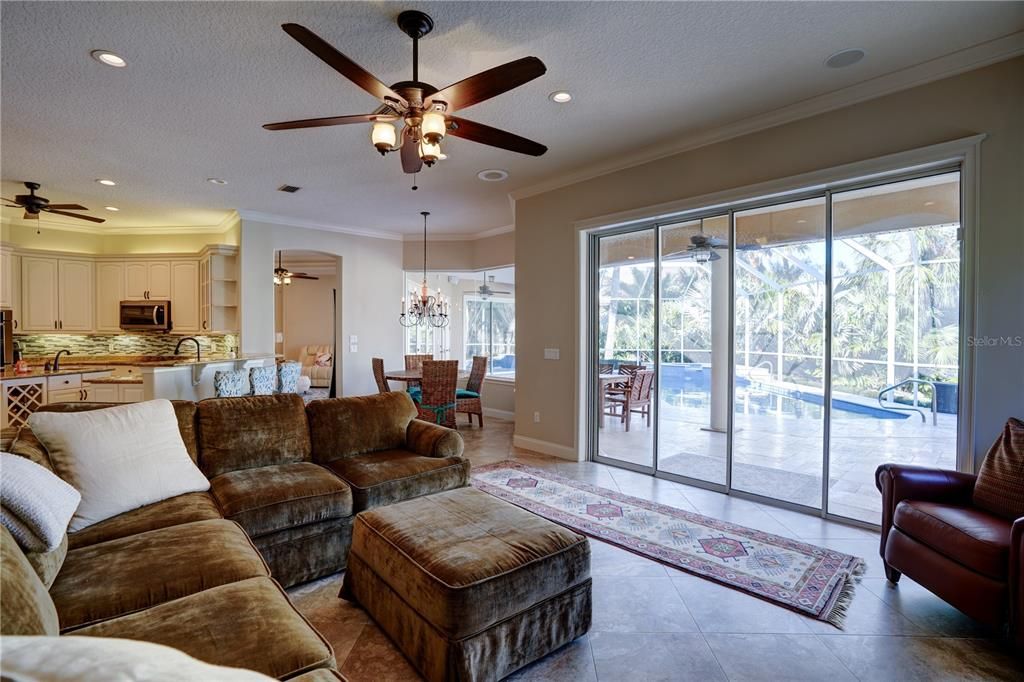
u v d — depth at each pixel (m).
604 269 4.81
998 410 2.63
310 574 2.51
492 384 7.64
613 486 4.05
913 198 3.05
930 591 2.19
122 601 1.50
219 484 2.57
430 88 2.20
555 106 3.29
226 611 1.40
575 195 4.73
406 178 4.83
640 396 4.55
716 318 4.04
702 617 2.21
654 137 3.82
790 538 3.02
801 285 3.52
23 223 6.56
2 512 1.48
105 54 2.61
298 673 1.22
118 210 6.11
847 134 3.12
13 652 0.55
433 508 2.29
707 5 2.26
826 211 3.37
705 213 4.00
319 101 3.18
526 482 4.13
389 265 7.68
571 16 2.33
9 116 3.37
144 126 3.55
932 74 2.78
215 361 4.98
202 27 2.38
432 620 1.73
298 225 6.73
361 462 3.09
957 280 2.90
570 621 1.98
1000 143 2.61
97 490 2.10
